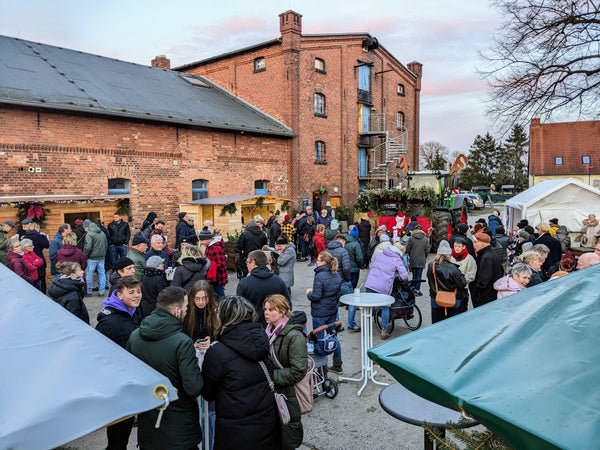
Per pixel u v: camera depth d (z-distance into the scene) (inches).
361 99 989.8
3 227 313.6
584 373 56.1
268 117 823.1
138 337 119.3
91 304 364.2
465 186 2564.0
